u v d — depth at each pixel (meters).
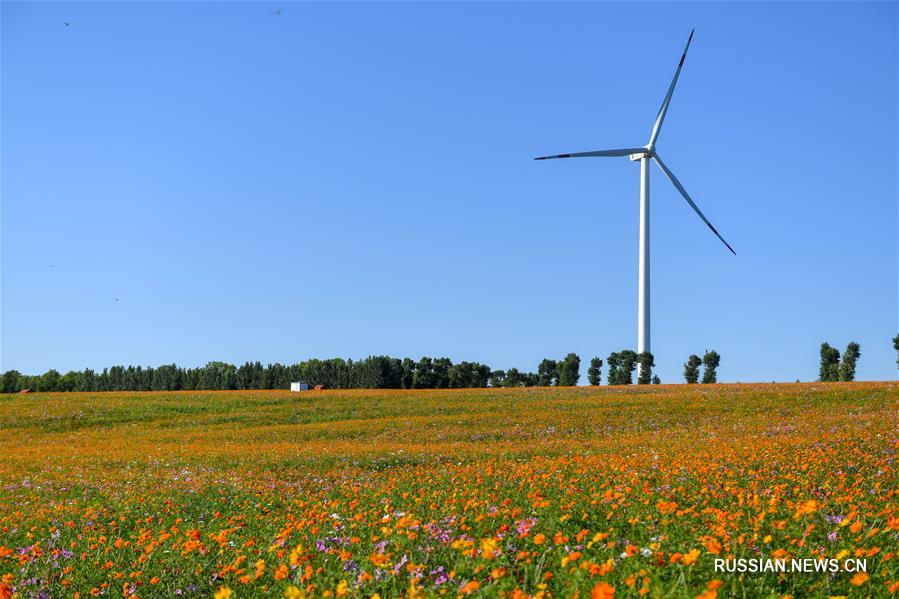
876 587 6.31
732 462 17.36
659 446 27.97
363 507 14.24
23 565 9.84
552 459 25.27
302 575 7.36
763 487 13.09
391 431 41.97
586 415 45.66
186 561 9.33
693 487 13.07
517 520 9.52
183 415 53.38
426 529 8.80
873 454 18.61
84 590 8.81
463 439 38.12
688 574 6.21
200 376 113.81
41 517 15.62
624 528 9.03
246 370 112.56
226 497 19.03
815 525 8.18
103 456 33.72
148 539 10.59
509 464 24.05
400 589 6.94
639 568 6.36
